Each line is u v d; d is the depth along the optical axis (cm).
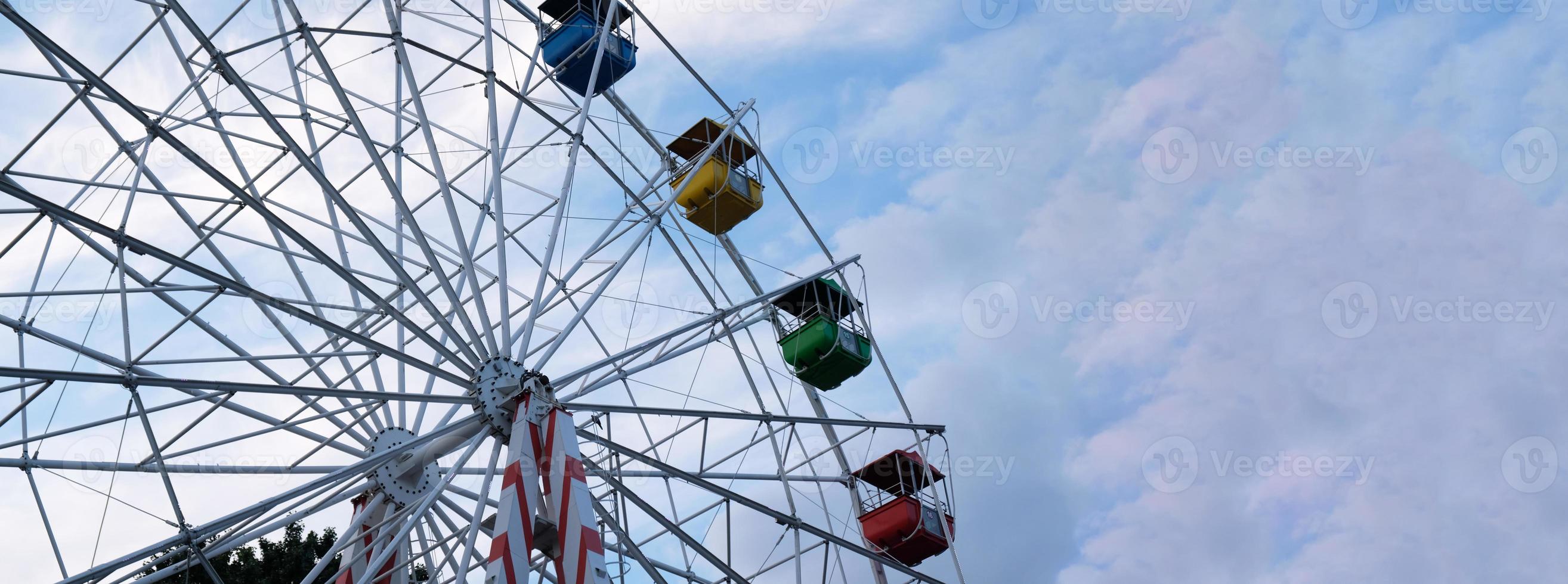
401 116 2605
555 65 2756
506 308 2100
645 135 2939
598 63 2455
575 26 2723
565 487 1930
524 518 1872
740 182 2914
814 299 3050
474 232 2644
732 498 2311
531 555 1916
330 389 1866
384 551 1838
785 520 2391
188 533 1831
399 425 2375
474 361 2048
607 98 2884
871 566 3005
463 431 2064
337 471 1894
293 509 2161
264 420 2242
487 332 2066
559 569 1905
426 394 1969
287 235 1822
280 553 3183
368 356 2417
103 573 1734
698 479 2258
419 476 2289
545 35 2781
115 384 1748
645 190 2586
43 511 1991
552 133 2700
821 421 2644
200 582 2998
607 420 2172
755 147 2962
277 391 1825
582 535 1877
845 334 3067
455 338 2020
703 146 2953
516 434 1966
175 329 2150
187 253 2333
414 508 2066
